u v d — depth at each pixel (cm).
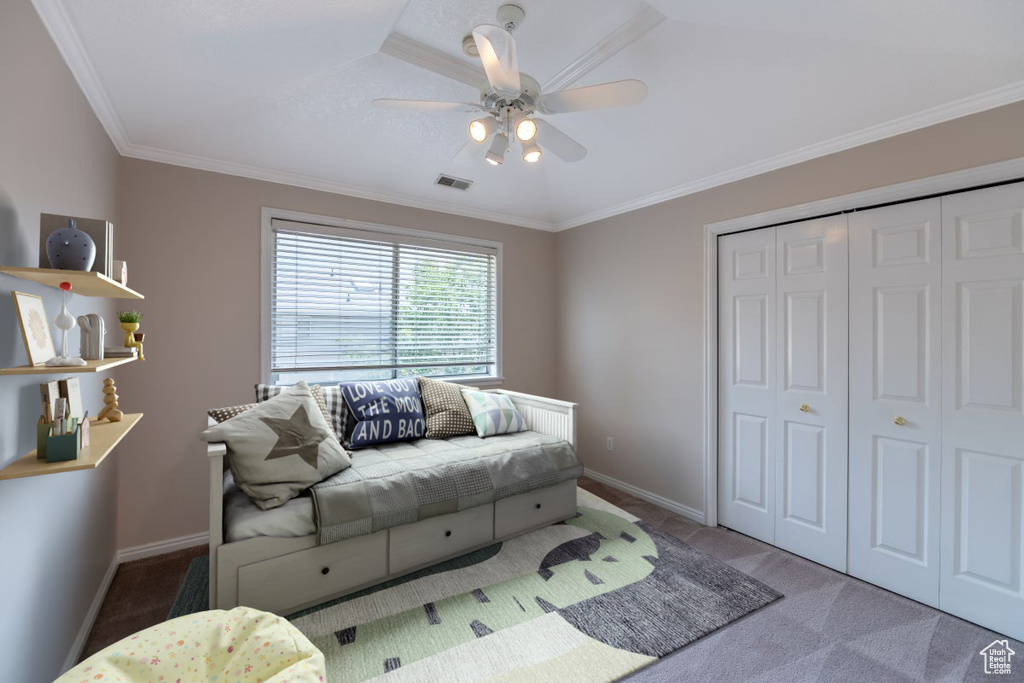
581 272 382
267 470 183
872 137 210
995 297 183
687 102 226
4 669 111
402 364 331
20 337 122
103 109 192
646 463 325
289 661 105
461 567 221
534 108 173
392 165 287
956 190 191
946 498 195
